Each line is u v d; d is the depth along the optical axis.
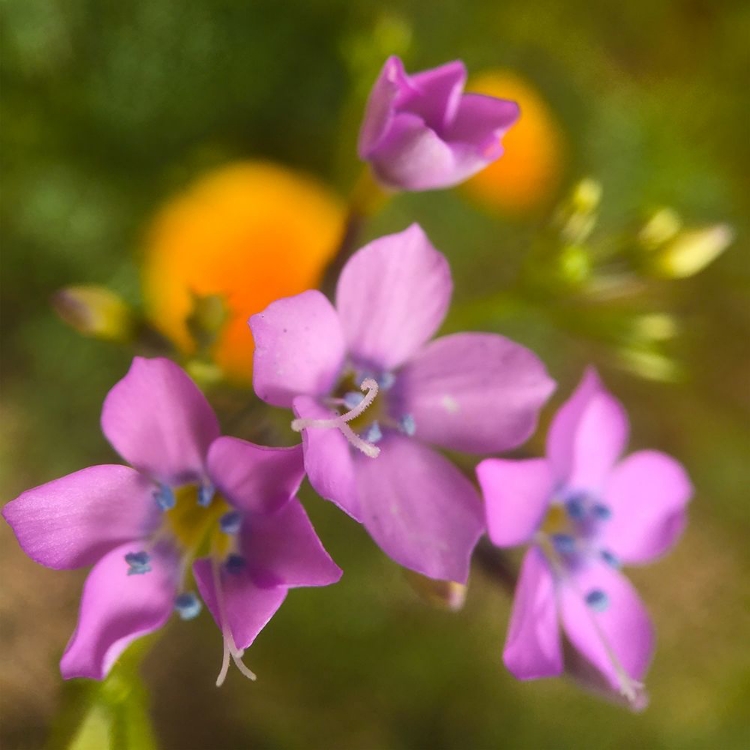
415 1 0.15
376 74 0.14
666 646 0.17
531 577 0.10
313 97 0.14
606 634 0.11
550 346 0.16
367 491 0.10
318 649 0.15
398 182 0.11
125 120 0.14
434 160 0.10
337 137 0.14
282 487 0.10
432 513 0.10
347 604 0.15
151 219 0.14
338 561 0.15
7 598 0.15
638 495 0.11
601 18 0.17
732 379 0.18
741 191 0.17
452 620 0.16
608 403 0.11
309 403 0.10
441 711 0.16
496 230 0.15
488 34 0.16
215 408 0.12
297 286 0.13
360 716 0.16
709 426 0.17
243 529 0.10
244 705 0.15
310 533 0.10
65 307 0.11
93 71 0.14
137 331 0.11
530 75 0.16
